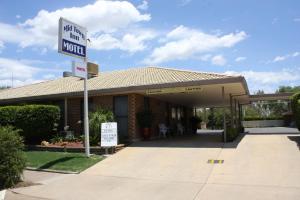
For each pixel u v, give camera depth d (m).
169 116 26.06
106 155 14.81
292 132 24.55
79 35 14.78
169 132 23.41
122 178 11.17
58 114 19.00
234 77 15.78
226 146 15.69
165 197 8.84
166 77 18.69
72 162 13.49
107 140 15.13
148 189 9.71
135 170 12.14
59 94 19.73
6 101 22.56
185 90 17.53
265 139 18.03
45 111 18.36
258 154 13.52
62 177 11.61
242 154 13.68
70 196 9.20
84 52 14.98
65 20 14.06
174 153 14.45
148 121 18.98
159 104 23.45
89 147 15.59
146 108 20.56
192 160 13.07
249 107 59.03
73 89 20.45
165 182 10.42
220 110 46.47
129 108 18.55
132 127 18.38
